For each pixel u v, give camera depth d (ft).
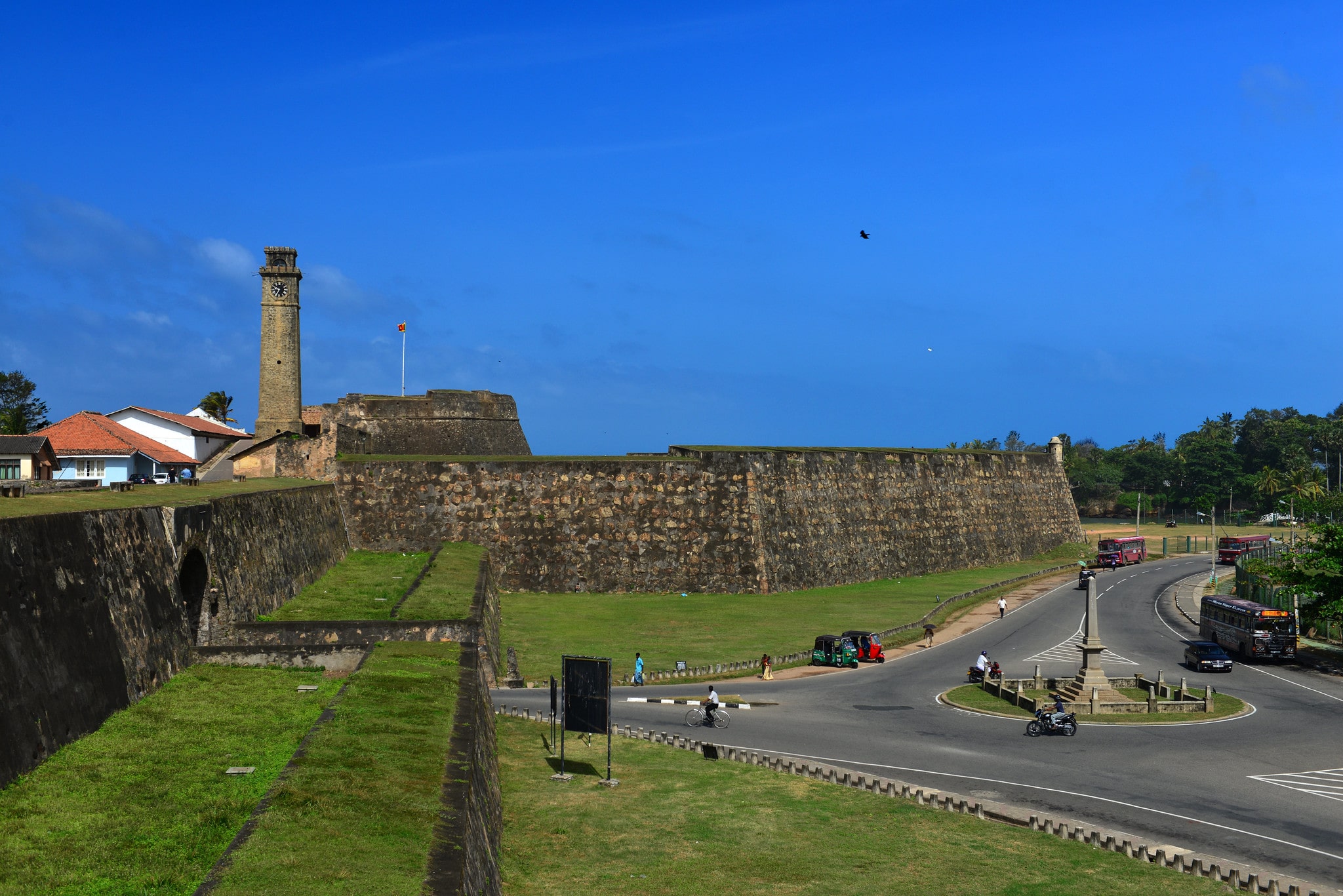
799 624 227.40
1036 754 127.03
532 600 254.68
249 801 71.72
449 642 123.03
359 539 266.77
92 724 86.89
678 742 127.03
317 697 103.19
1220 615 214.28
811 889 82.28
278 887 48.52
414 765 69.82
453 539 268.82
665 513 274.57
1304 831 98.99
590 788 108.06
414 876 50.65
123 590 100.63
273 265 320.50
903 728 140.67
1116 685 169.99
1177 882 85.30
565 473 273.95
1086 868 88.43
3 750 72.38
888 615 243.81
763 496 280.92
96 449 262.06
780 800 105.50
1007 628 238.27
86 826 66.23
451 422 338.13
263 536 165.48
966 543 370.32
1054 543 434.71
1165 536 569.23
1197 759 124.98
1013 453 419.74
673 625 223.92
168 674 107.04
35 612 81.76
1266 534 578.66
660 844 91.50
